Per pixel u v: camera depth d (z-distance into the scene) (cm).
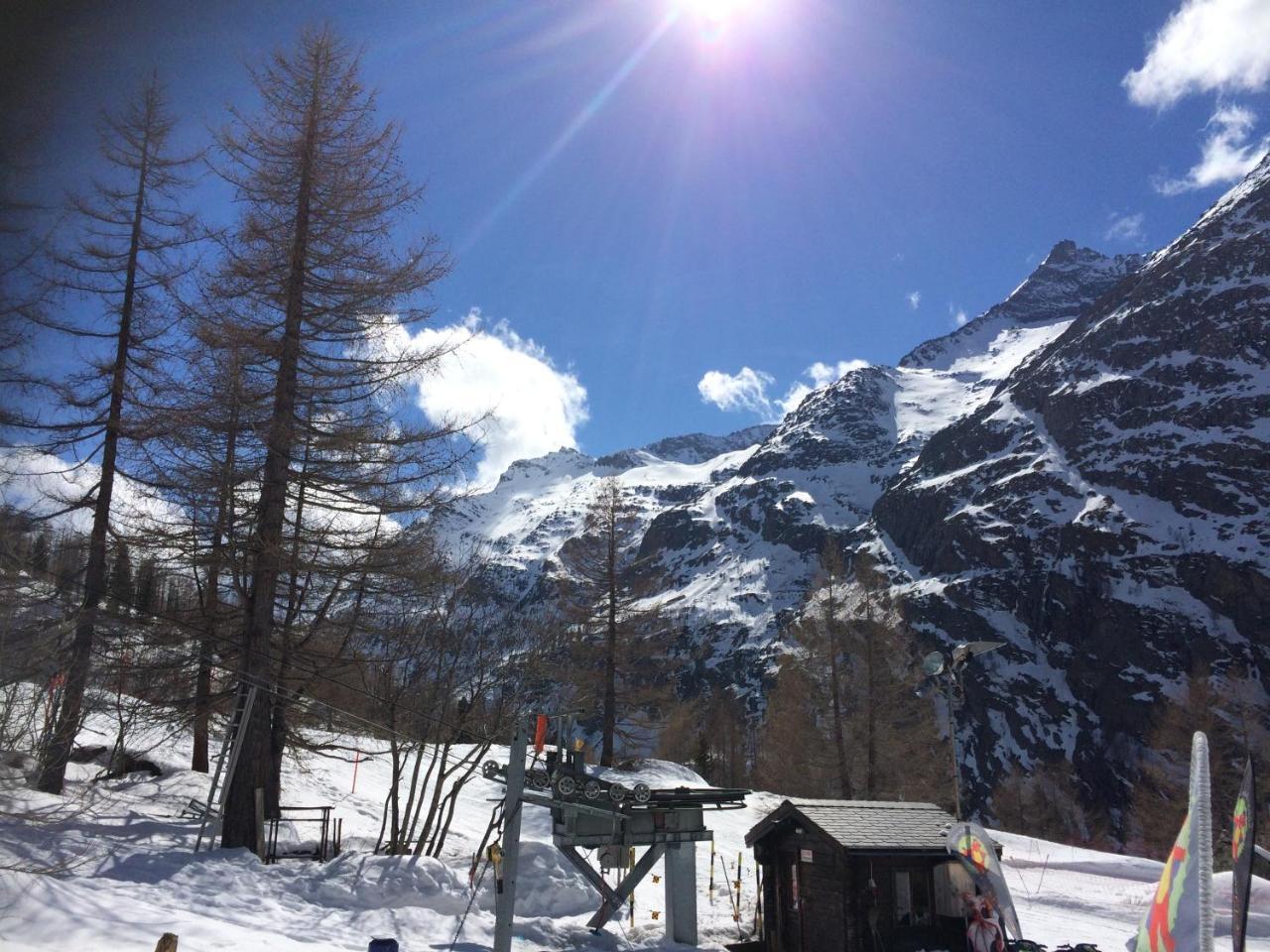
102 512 1683
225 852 1434
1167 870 293
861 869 1216
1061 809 6856
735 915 1562
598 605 3478
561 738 1320
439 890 1368
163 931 962
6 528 1112
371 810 2364
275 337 1708
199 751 2289
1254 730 4875
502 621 2144
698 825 1362
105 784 1961
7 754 1045
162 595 1817
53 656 1130
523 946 1199
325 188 1791
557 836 1296
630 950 1240
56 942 866
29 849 1223
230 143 1781
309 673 1833
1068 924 1778
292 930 1129
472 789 2738
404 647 1964
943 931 1202
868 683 3569
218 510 1655
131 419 1723
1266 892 1884
